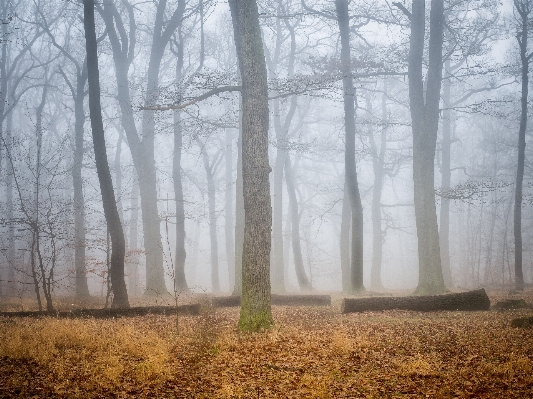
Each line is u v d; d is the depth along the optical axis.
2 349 7.90
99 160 14.42
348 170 20.56
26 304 16.30
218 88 11.45
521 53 21.69
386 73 19.64
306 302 16.17
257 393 5.88
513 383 6.07
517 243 21.39
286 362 7.39
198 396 5.82
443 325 10.73
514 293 19.08
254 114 10.64
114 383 6.31
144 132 21.98
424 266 17.38
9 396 5.73
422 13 18.66
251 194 10.41
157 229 20.95
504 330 9.65
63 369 6.97
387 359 7.54
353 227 20.48
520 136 21.78
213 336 9.50
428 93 18.02
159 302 17.58
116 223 14.31
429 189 17.69
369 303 13.80
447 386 6.02
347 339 8.60
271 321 10.23
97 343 8.64
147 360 7.30
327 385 6.19
